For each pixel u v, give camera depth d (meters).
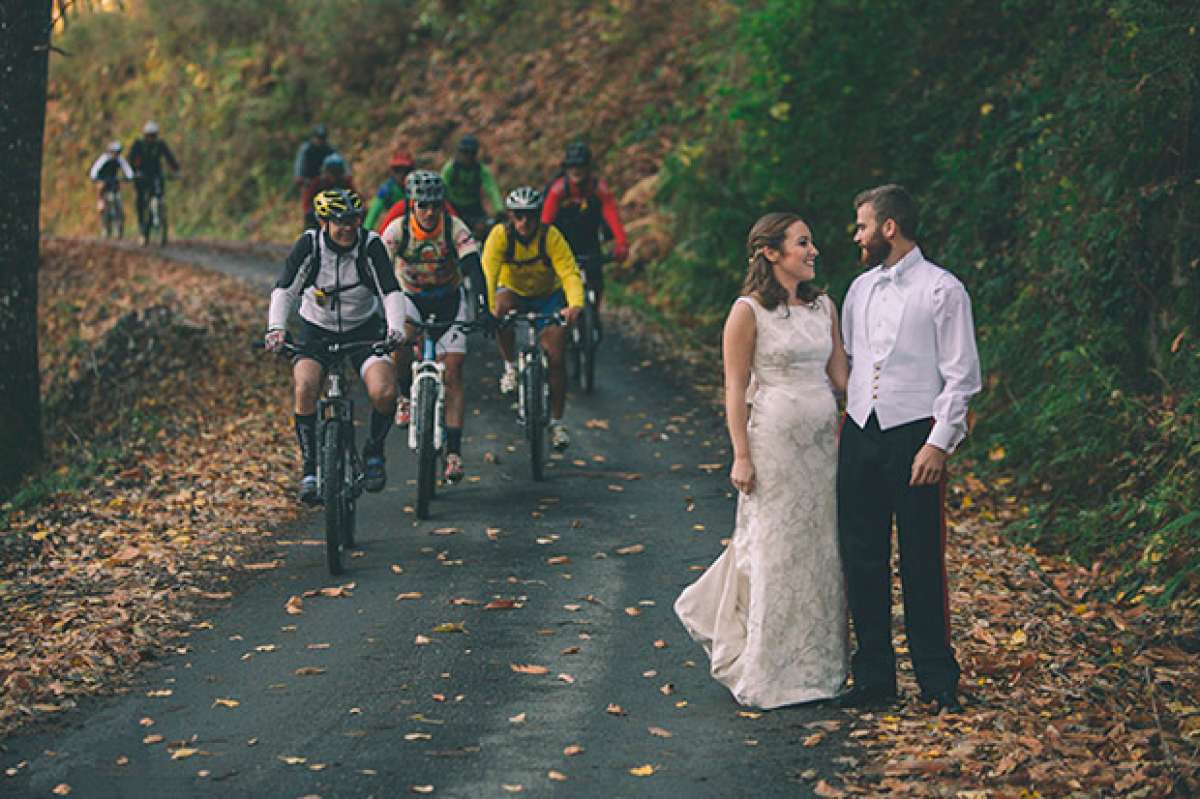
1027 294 10.89
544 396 9.41
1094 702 5.59
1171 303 9.35
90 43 38.66
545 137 23.91
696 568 7.50
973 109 13.62
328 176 13.87
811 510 5.42
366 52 30.61
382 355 7.65
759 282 5.42
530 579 7.28
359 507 8.85
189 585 7.24
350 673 5.90
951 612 6.80
